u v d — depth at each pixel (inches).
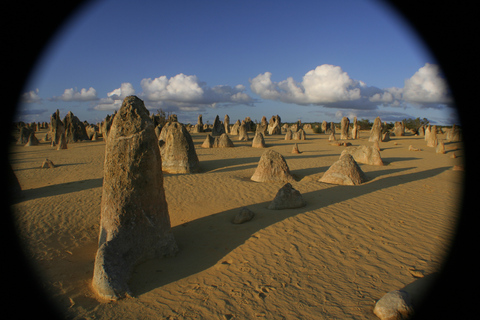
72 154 792.3
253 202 301.3
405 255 176.4
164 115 1759.4
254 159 646.5
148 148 185.8
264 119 1672.0
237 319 127.6
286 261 173.8
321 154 734.5
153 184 189.2
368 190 334.6
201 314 132.0
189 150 503.2
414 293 138.3
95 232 239.1
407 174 438.3
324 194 317.4
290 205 266.2
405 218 238.2
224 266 173.3
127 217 178.4
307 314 128.5
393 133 1507.1
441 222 229.3
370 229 215.6
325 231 212.5
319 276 157.3
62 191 376.2
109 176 181.6
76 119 1240.2
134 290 153.9
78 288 157.1
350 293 142.0
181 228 239.1
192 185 393.1
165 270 173.6
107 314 135.0
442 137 1253.1
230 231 222.8
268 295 143.2
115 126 183.6
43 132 1989.4
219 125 1553.9
